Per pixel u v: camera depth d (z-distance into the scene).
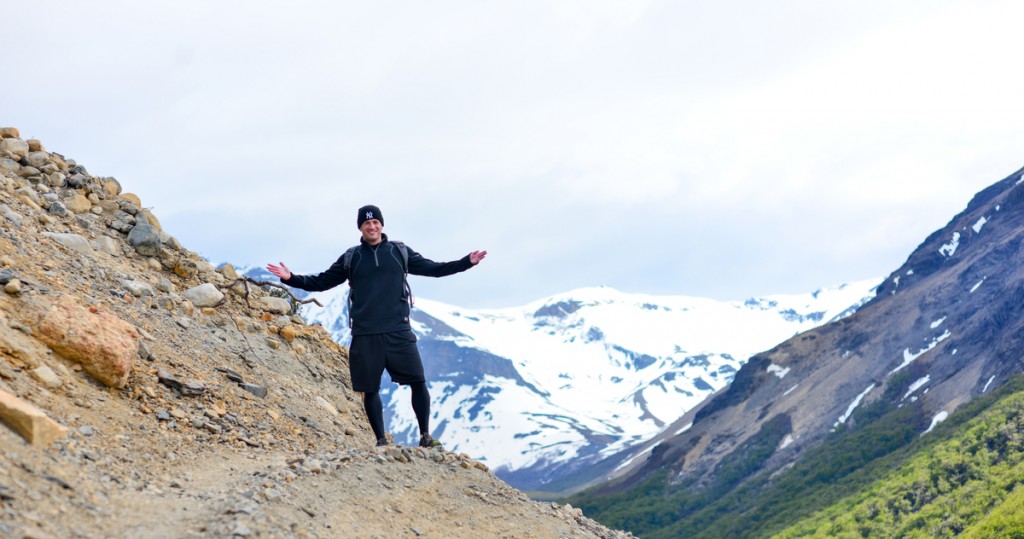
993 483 107.62
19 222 10.80
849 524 119.88
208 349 11.13
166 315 11.21
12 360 8.80
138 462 8.60
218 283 12.44
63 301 9.55
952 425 145.25
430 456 10.23
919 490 118.12
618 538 10.51
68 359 9.23
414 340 10.66
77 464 8.07
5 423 7.91
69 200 11.94
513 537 9.32
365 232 10.56
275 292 13.19
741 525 165.38
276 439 10.17
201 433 9.55
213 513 8.01
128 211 12.45
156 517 7.85
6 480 7.39
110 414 9.08
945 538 100.50
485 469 10.41
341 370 12.77
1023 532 81.38
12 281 9.34
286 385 11.49
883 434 175.88
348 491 9.05
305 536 8.09
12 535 6.91
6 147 12.02
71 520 7.41
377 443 10.51
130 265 11.72
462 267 10.68
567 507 10.73
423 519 9.09
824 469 172.50
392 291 10.57
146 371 9.94
